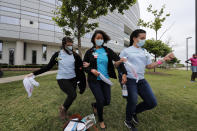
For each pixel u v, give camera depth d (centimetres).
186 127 171
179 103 268
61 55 188
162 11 773
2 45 1473
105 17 2266
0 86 425
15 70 1297
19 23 1401
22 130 160
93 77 163
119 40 2755
